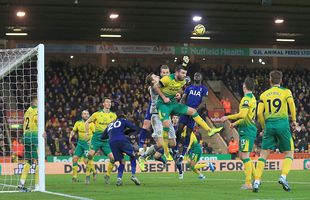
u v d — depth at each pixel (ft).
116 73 179.83
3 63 81.35
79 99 164.86
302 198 49.01
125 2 129.90
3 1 125.70
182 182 75.72
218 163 121.70
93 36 176.04
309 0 130.52
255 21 154.92
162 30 166.30
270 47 201.36
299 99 183.83
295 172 111.24
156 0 127.75
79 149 82.94
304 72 196.65
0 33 167.22
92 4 130.93
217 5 133.49
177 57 195.31
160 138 65.92
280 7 136.77
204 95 75.46
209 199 49.06
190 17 147.74
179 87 63.57
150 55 194.39
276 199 48.19
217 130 64.34
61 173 114.73
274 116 54.65
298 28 167.12
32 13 139.33
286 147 55.21
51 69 175.01
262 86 187.42
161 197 51.42
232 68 197.88
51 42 182.50
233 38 183.42
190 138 78.28
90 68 179.22
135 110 161.07
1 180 87.66
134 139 130.82
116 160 67.41
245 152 59.41
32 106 66.08
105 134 68.85
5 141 101.45
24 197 53.06
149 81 64.18
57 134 143.74
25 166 65.16
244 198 49.47
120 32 169.07
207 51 191.62
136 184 68.95
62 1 127.44
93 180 81.35
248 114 58.29
